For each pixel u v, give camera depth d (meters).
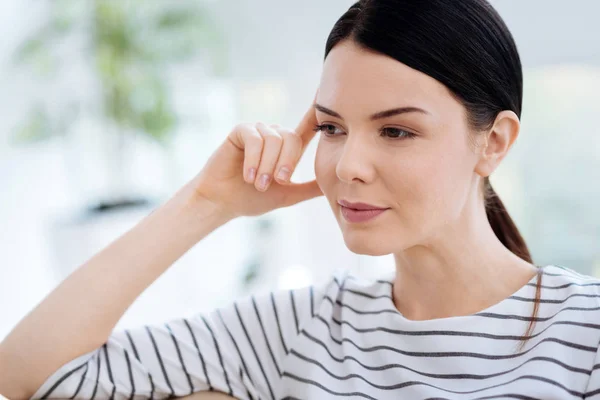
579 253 1.83
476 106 0.65
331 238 2.50
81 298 0.77
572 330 0.65
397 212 0.65
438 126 0.63
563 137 1.76
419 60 0.61
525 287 0.71
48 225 2.71
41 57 2.56
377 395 0.73
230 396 0.82
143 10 2.57
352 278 0.88
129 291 0.79
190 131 2.86
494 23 0.67
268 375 0.84
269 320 0.86
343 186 0.67
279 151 0.76
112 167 2.73
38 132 2.57
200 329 0.83
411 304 0.77
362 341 0.78
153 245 0.80
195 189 0.82
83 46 2.64
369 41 0.62
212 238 2.73
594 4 1.56
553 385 0.62
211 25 2.54
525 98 1.79
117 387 0.78
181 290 2.57
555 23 1.64
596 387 0.62
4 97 2.62
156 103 2.55
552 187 1.83
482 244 0.72
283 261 2.64
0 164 2.60
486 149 0.68
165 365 0.80
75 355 0.76
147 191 2.93
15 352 0.76
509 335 0.69
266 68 2.47
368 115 0.63
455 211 0.67
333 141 0.70
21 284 2.68
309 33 2.26
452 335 0.70
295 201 0.84
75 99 2.75
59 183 2.91
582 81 1.68
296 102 2.40
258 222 2.67
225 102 2.73
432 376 0.71
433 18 0.62
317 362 0.79
